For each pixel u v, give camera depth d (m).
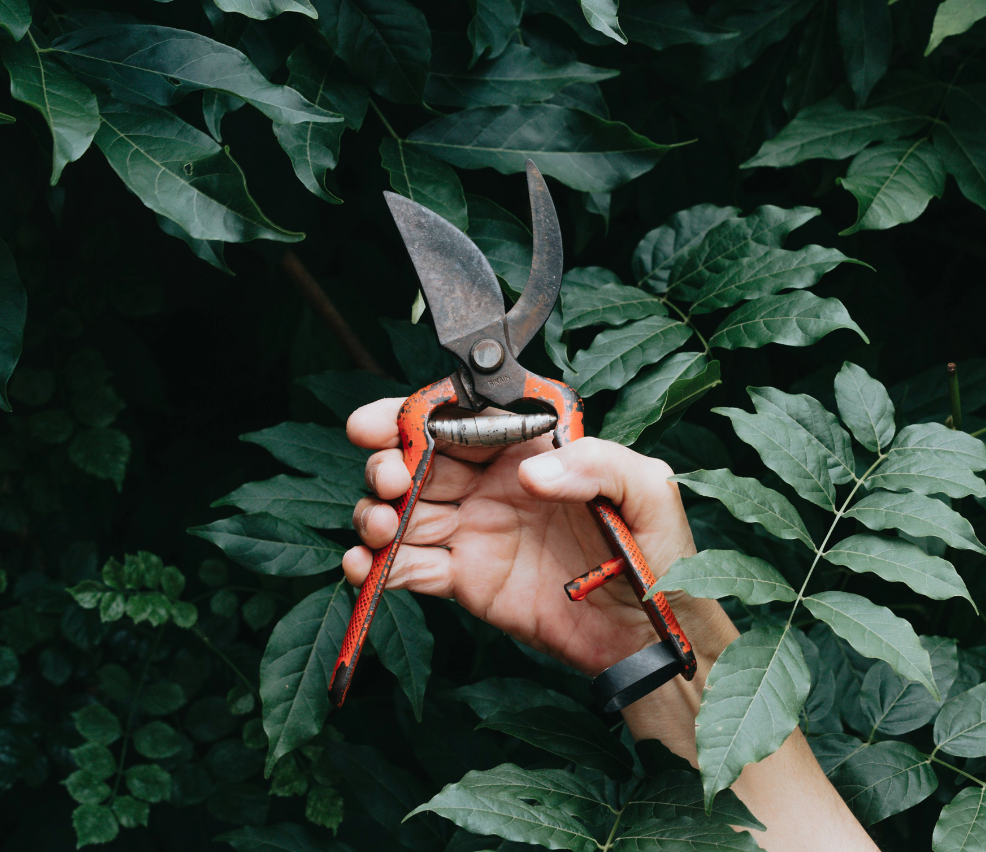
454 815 0.54
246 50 0.64
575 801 0.57
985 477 0.74
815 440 0.60
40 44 0.57
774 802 0.59
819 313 0.61
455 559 0.65
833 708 0.66
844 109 0.73
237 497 0.66
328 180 0.72
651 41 0.71
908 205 0.68
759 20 0.75
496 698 0.67
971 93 0.72
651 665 0.58
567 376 0.65
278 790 0.79
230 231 0.55
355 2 0.63
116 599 0.82
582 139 0.66
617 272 0.83
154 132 0.56
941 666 0.65
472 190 0.80
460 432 0.60
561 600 0.65
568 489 0.58
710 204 0.70
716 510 0.73
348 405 0.71
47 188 0.80
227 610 0.83
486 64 0.67
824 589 0.72
